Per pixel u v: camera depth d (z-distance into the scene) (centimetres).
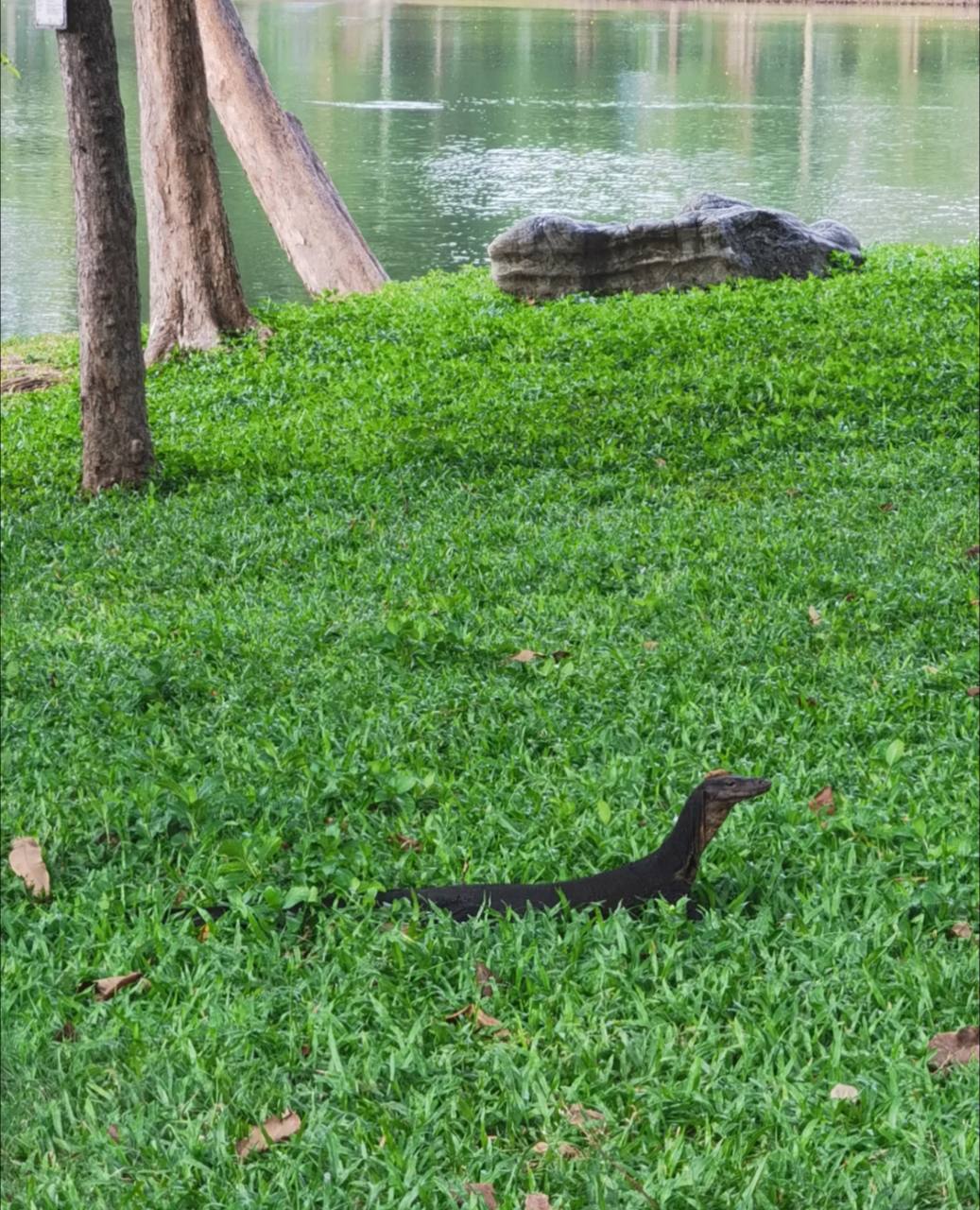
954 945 616
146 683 888
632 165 4244
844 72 7162
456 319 2028
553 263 2205
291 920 627
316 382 1780
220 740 811
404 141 4656
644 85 6531
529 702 853
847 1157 488
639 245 2184
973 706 853
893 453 1377
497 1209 462
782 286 2067
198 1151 485
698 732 815
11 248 3105
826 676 898
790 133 5000
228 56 2578
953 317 1847
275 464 1433
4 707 876
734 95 6159
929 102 5981
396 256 2998
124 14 8931
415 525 1234
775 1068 531
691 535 1166
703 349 1742
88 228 1347
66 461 1488
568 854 688
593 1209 462
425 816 736
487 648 939
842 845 689
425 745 816
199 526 1248
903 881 659
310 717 847
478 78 6712
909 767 774
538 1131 499
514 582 1089
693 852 633
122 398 1385
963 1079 523
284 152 2595
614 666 905
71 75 1319
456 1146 486
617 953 588
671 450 1416
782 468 1356
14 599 1089
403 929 612
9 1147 497
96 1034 553
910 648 939
